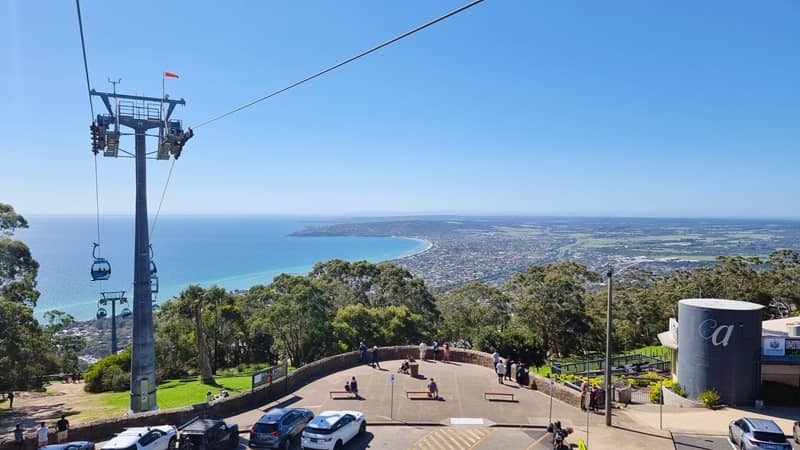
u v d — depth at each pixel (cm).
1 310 3494
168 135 2902
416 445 2169
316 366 3350
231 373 5234
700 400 2811
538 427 2405
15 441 2053
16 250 4166
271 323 5303
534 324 6244
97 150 2917
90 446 1923
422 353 3841
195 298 4597
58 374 5225
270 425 2058
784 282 6469
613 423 2441
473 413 2598
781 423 2484
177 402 3444
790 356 2788
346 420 2186
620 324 6669
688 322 2931
